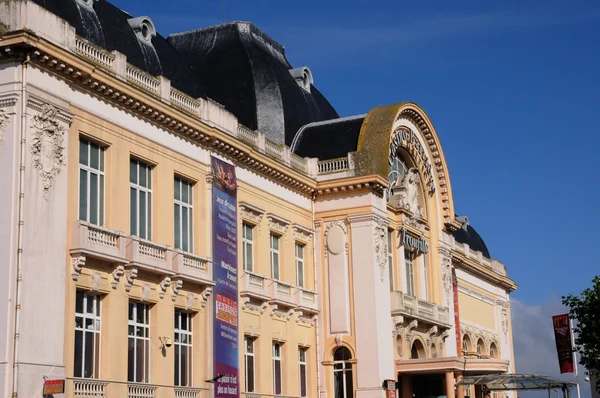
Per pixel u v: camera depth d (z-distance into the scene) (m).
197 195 40.06
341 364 47.19
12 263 29.30
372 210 48.03
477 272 74.88
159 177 37.56
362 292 47.25
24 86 30.45
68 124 32.25
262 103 51.03
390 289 50.50
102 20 40.03
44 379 29.61
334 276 48.12
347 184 48.25
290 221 47.12
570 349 60.62
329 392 46.84
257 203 44.56
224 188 41.38
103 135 34.47
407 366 48.69
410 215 53.12
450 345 57.41
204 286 38.91
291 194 47.69
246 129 44.22
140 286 35.41
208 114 40.88
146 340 35.91
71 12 37.53
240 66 52.12
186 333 38.38
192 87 44.72
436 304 54.41
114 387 33.00
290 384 45.16
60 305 30.84
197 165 40.12
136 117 36.50
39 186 30.55
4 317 28.97
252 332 42.69
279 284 45.12
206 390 38.22
